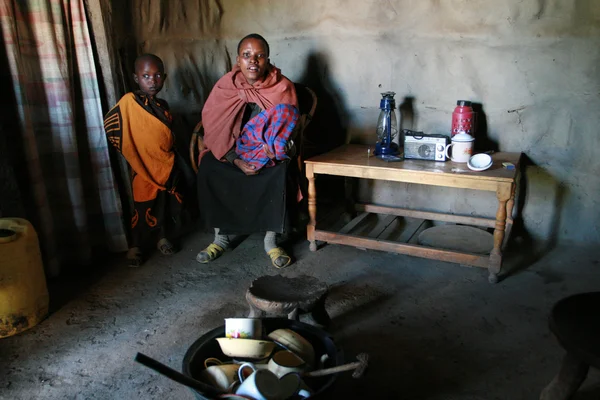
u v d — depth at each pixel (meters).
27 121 2.29
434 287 2.40
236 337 1.56
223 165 2.64
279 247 2.75
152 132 2.56
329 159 2.67
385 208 3.09
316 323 1.98
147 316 2.21
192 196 3.30
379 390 1.71
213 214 2.67
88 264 2.70
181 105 3.33
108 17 2.77
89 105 2.60
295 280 1.94
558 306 1.32
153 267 2.68
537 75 2.62
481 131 2.81
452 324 2.09
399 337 2.01
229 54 3.22
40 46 2.37
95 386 1.77
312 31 2.99
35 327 2.13
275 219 2.61
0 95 2.29
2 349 1.98
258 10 3.06
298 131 2.67
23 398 1.71
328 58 3.01
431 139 2.55
